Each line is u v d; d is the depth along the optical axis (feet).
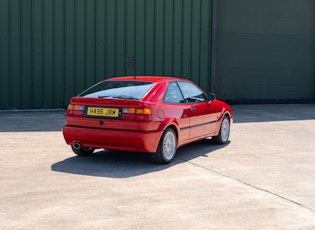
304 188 20.83
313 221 16.53
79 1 49.73
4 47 47.60
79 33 50.01
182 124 26.23
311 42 65.41
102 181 21.26
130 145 23.63
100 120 24.07
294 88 65.05
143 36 52.60
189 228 15.58
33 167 23.76
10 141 31.01
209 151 29.17
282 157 27.73
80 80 50.42
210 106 29.71
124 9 51.55
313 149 30.58
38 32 48.55
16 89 48.34
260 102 63.16
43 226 15.46
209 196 19.21
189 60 55.11
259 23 62.23
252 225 16.01
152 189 20.10
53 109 49.70
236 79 61.67
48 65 49.19
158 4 53.01
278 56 63.72
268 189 20.52
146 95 24.39
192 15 54.75
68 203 17.90
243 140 33.68
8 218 16.15
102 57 51.08
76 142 24.86
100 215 16.62
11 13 47.55
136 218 16.40
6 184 20.39
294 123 43.83
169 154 25.39
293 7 63.87
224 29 60.49
